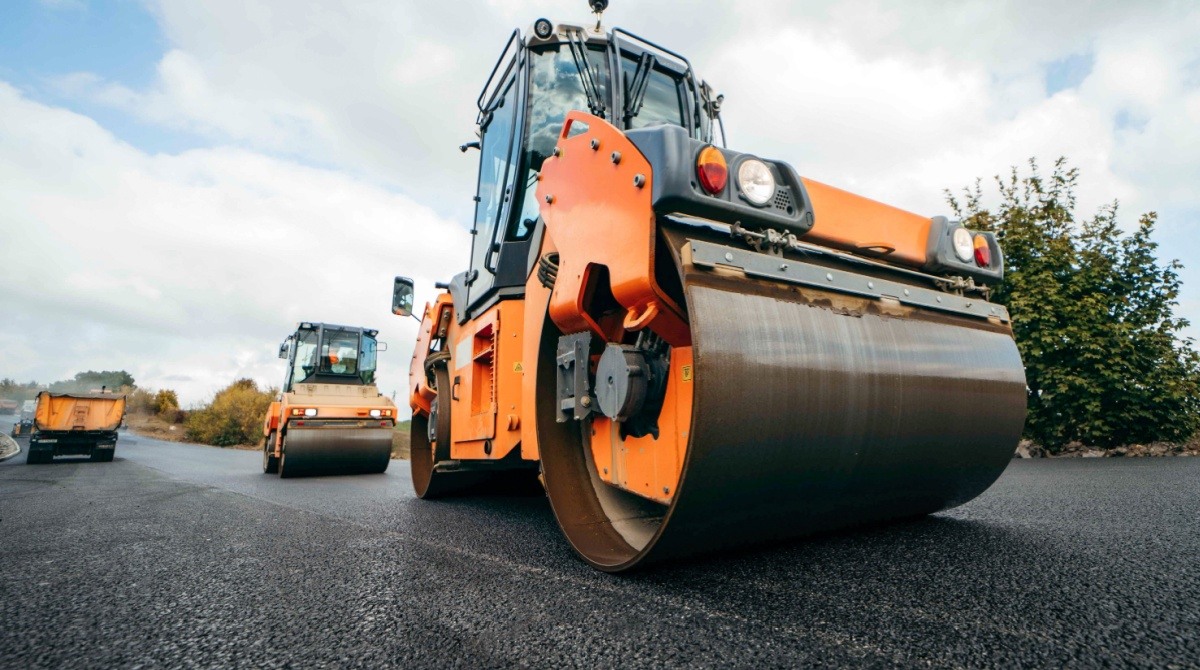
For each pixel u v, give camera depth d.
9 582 2.15
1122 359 8.19
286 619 1.68
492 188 4.06
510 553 2.52
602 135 2.22
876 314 2.12
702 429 1.60
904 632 1.41
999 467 2.44
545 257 2.71
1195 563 1.99
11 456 17.83
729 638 1.41
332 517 3.76
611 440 2.47
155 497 5.21
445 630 1.55
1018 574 1.88
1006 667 1.21
